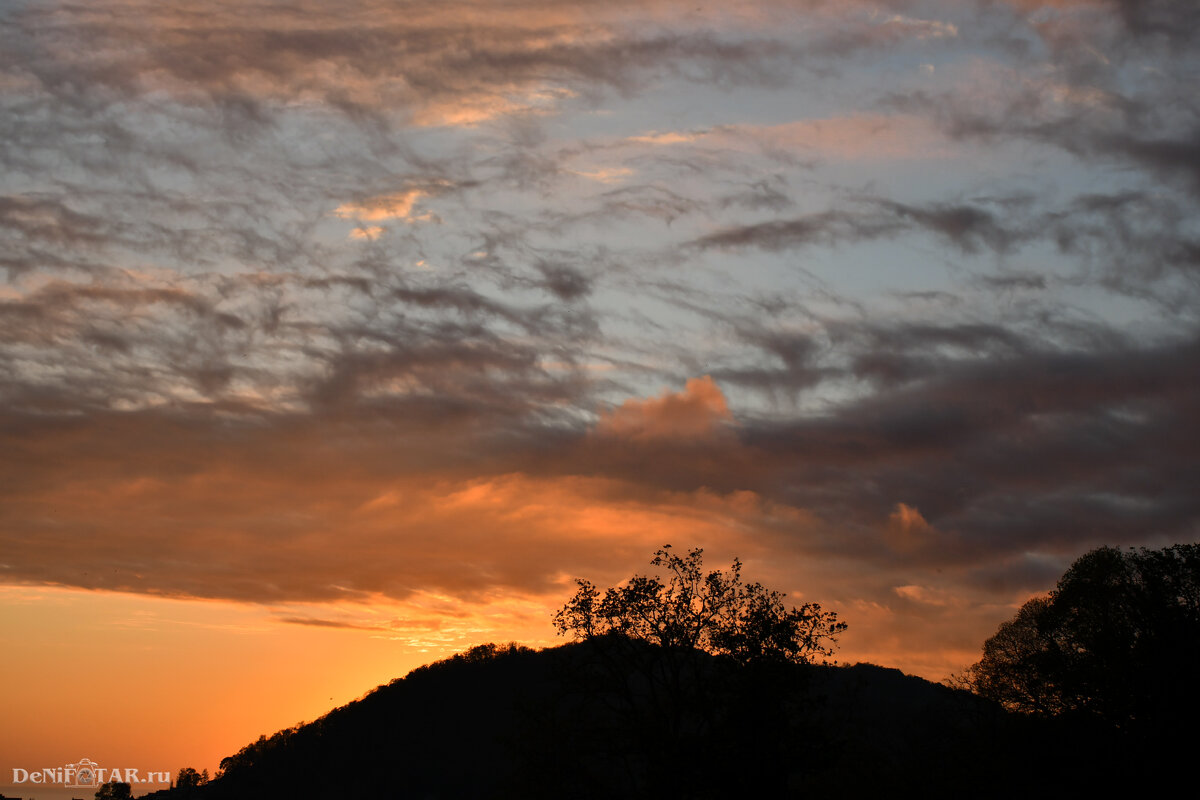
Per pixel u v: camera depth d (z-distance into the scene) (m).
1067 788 46.94
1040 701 52.94
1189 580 49.09
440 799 109.88
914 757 61.03
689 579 41.16
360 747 132.62
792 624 39.59
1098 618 51.00
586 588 40.94
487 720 127.38
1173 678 45.28
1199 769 43.19
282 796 126.00
